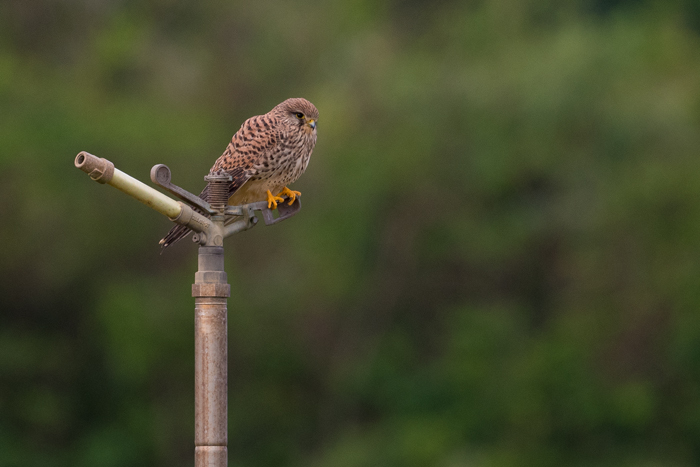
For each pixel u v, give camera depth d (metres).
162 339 18.62
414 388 18.92
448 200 19.14
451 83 18.91
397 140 18.67
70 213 18.44
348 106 19.22
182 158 18.72
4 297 18.69
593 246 18.77
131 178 3.86
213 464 3.91
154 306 18.66
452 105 18.83
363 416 19.27
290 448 19.17
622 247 18.64
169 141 18.91
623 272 18.64
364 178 18.55
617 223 18.56
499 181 18.92
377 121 19.03
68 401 19.12
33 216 18.12
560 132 18.91
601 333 18.58
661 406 18.20
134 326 18.27
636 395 17.83
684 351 18.05
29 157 18.14
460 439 18.02
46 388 19.06
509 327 19.03
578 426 18.02
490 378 18.56
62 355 19.05
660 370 18.39
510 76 18.86
